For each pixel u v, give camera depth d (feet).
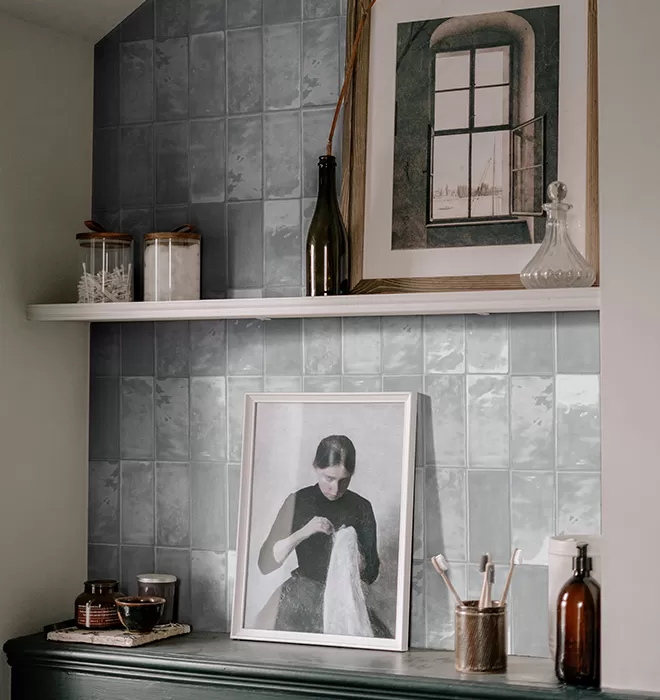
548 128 7.46
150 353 8.67
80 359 8.79
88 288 8.20
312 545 7.94
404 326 7.92
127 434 8.73
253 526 8.13
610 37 6.49
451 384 7.79
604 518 6.42
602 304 6.47
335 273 7.72
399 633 7.61
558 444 7.50
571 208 7.34
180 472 8.55
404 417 7.81
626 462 6.39
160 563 8.59
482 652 6.95
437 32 7.80
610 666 6.41
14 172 8.18
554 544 7.01
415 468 7.84
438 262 7.66
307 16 8.21
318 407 8.07
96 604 8.04
